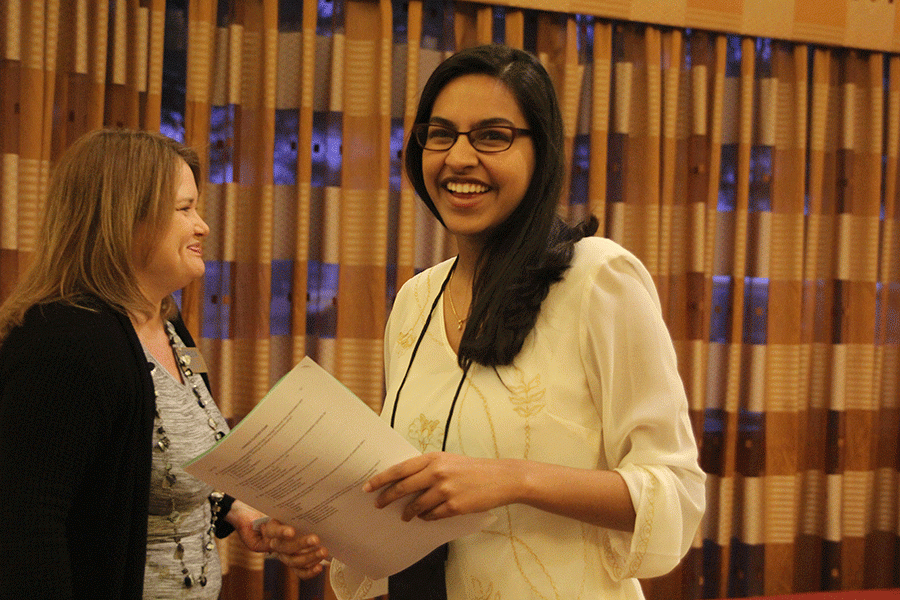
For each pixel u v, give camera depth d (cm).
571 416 104
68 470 108
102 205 125
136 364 120
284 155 288
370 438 94
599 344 103
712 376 324
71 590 107
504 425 105
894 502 341
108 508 116
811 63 329
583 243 112
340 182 286
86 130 259
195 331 270
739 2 309
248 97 281
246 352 282
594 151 301
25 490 105
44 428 107
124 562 117
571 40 298
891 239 340
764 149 321
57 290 122
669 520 96
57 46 257
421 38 297
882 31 325
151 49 265
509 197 108
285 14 286
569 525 105
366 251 290
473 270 119
